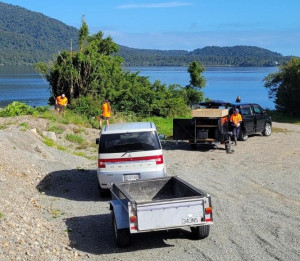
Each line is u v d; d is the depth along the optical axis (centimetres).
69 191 1378
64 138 2378
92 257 831
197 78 5306
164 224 828
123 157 1227
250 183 1436
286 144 2391
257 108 2725
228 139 2123
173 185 1020
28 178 1441
